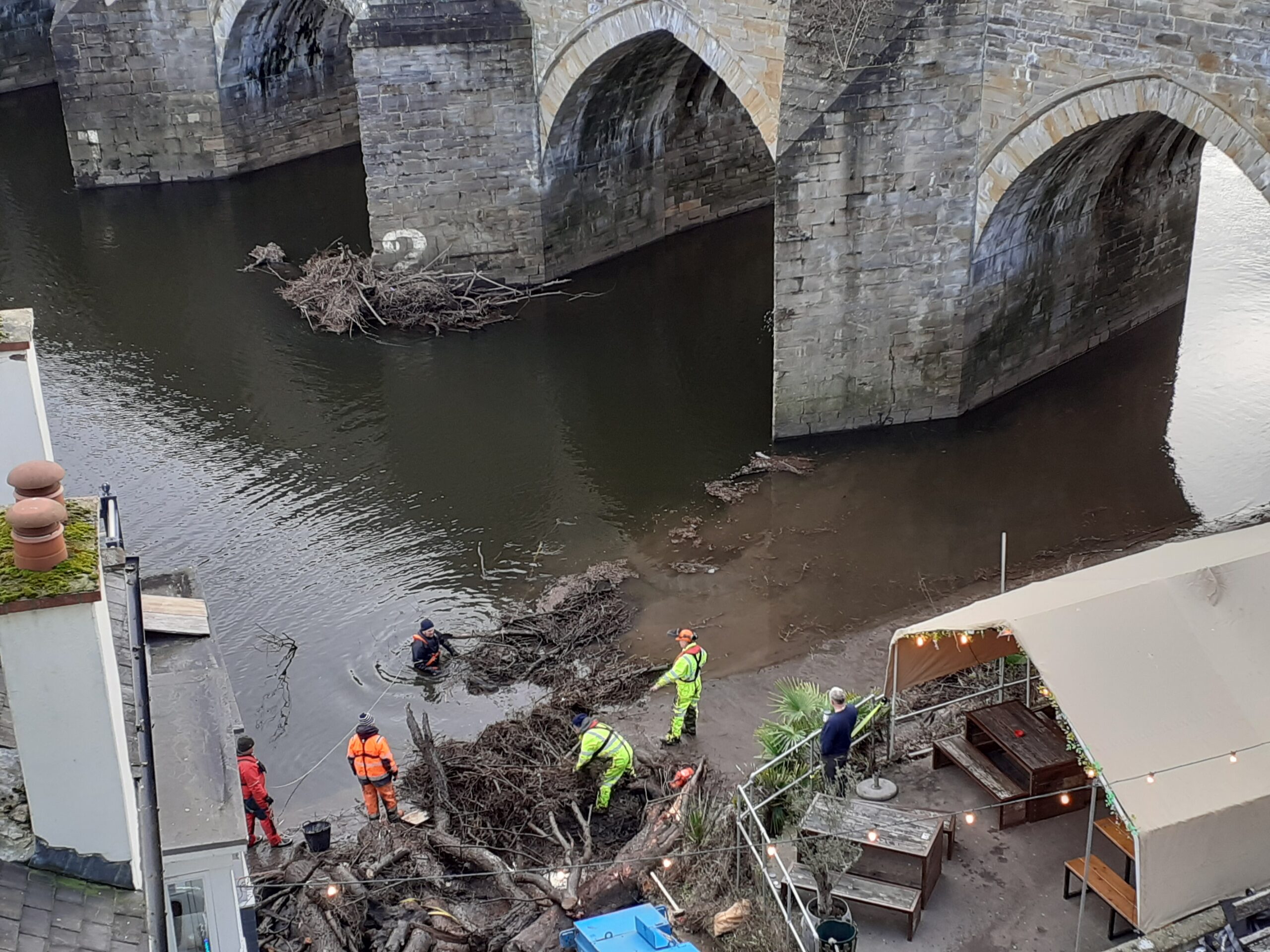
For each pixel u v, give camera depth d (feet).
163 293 118.52
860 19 80.18
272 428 96.02
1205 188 130.82
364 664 70.23
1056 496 83.15
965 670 60.13
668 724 63.46
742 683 66.74
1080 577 51.11
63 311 115.03
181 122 143.84
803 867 46.21
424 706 66.59
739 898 46.73
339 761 63.21
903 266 86.79
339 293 113.29
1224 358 99.50
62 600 25.61
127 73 140.46
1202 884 42.42
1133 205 96.99
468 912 50.34
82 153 143.33
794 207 84.69
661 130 124.36
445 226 114.83
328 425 96.53
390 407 99.04
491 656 70.08
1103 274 98.37
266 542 82.02
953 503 83.25
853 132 82.64
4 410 40.19
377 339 110.01
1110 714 44.04
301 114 153.58
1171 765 42.86
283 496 87.30
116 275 122.52
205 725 38.73
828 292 87.35
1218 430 89.76
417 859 52.29
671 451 91.45
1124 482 84.23
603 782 55.98
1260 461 85.71
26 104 173.68
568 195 117.91
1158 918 42.11
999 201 83.61
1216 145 71.46
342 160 155.33
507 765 59.26
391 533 82.74
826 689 65.98
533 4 106.93
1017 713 51.83
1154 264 102.99
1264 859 43.16
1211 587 47.65
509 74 109.60
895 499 83.92
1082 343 100.22
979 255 86.63
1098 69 75.46
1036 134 79.92
